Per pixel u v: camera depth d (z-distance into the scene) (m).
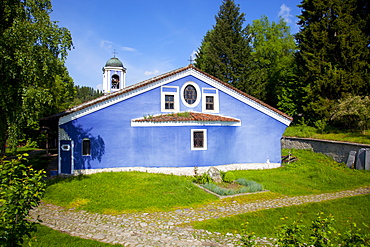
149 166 17.56
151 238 7.71
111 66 28.08
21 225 4.93
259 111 21.36
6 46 11.09
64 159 16.30
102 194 12.18
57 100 29.38
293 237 5.16
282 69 41.28
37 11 12.24
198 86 19.98
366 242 4.93
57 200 11.50
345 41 28.67
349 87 28.42
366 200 12.19
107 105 17.02
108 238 7.61
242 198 12.50
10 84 11.92
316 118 31.30
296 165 20.72
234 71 40.97
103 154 16.84
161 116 18.28
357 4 30.91
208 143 18.69
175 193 12.66
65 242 7.04
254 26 45.62
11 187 4.84
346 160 20.58
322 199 12.59
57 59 12.74
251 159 20.83
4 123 12.52
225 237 7.98
